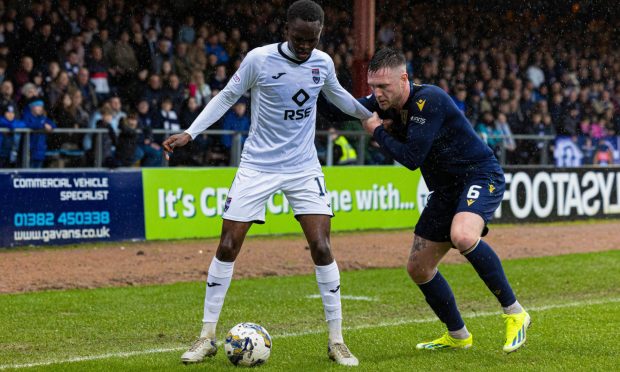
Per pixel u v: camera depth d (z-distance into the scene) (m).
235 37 34.59
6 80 27.28
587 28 45.19
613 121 44.28
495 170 11.84
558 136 37.88
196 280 20.41
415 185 32.06
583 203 35.44
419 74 39.16
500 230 31.50
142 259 23.20
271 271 21.66
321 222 11.66
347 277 20.67
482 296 18.02
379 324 14.96
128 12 31.94
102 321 15.20
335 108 12.34
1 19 28.55
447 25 41.16
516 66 42.44
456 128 11.56
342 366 11.33
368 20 29.25
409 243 27.47
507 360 11.77
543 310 16.17
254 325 11.49
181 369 11.19
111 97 29.41
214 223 28.14
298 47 11.00
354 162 31.48
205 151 29.73
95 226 25.92
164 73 30.39
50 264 22.02
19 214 24.66
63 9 29.94
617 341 13.15
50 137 26.92
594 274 21.31
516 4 42.88
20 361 12.17
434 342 12.68
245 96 31.23
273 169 11.57
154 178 27.00
